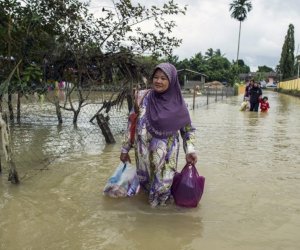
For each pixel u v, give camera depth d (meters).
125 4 10.82
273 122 14.98
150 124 4.69
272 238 3.99
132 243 3.82
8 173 6.04
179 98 4.72
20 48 9.59
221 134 11.01
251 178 6.15
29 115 13.45
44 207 4.70
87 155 7.54
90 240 3.86
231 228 4.22
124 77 11.25
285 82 72.12
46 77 11.12
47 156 7.37
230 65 70.19
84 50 10.79
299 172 6.61
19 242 3.79
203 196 5.23
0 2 9.48
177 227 4.21
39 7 10.37
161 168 4.70
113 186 5.09
